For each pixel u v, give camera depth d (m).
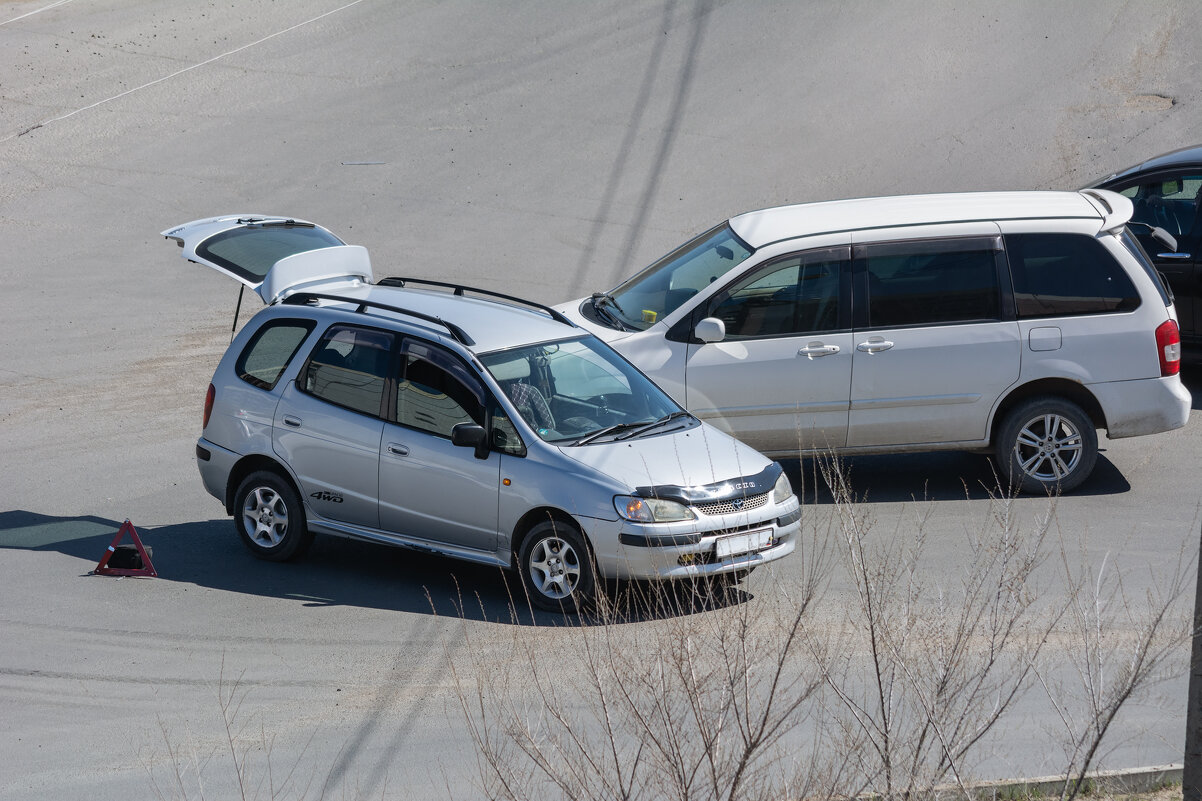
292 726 24.03
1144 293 37.19
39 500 38.94
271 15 107.19
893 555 32.44
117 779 22.00
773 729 17.09
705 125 82.69
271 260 37.16
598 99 87.75
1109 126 77.31
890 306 37.03
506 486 30.08
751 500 29.77
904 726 21.52
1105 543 33.25
